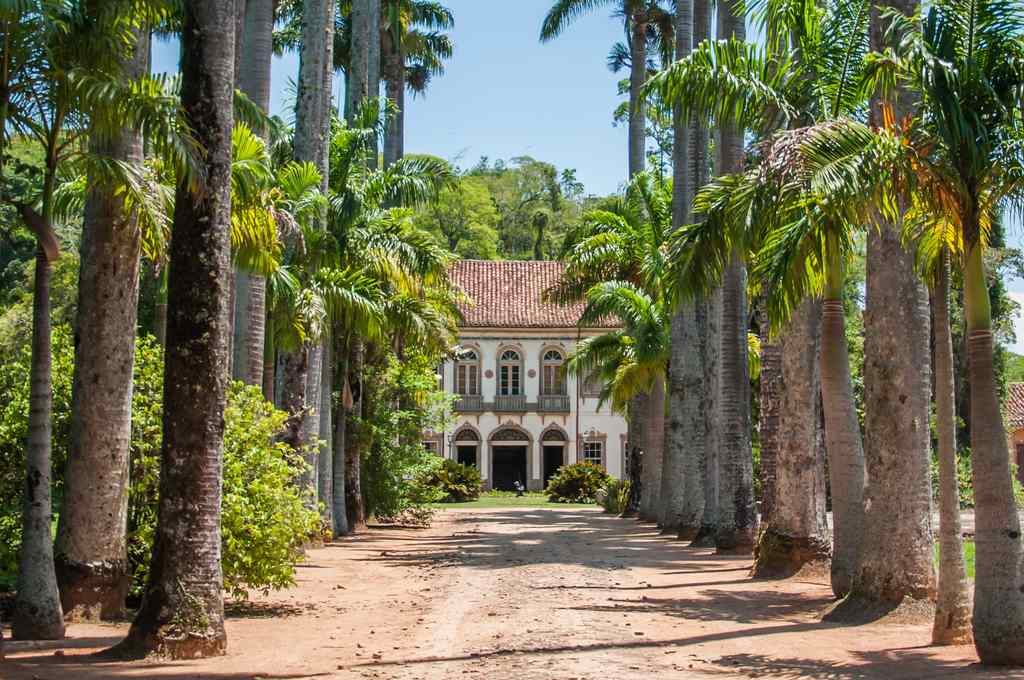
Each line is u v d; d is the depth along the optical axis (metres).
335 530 28.70
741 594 15.30
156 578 10.48
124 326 12.65
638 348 32.66
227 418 14.02
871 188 10.59
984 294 10.22
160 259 13.37
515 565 20.02
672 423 30.50
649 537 28.50
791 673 9.23
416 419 35.50
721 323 23.75
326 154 24.03
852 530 13.89
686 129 29.45
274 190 19.58
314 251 23.41
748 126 15.89
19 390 13.68
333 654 10.48
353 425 31.89
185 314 10.55
